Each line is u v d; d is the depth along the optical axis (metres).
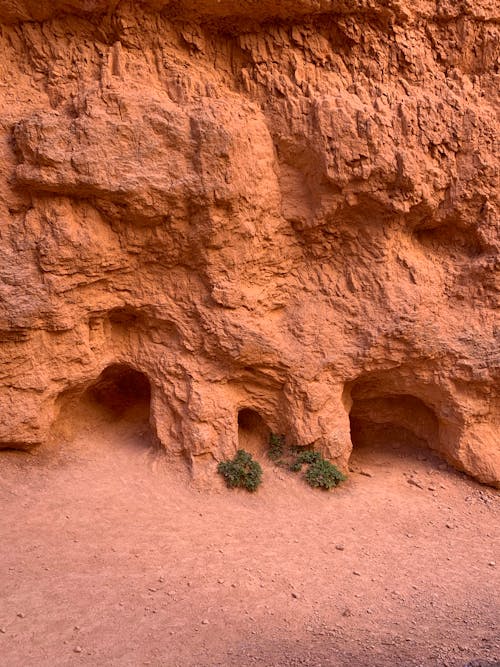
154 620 6.61
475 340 10.07
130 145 8.74
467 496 10.16
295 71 9.46
